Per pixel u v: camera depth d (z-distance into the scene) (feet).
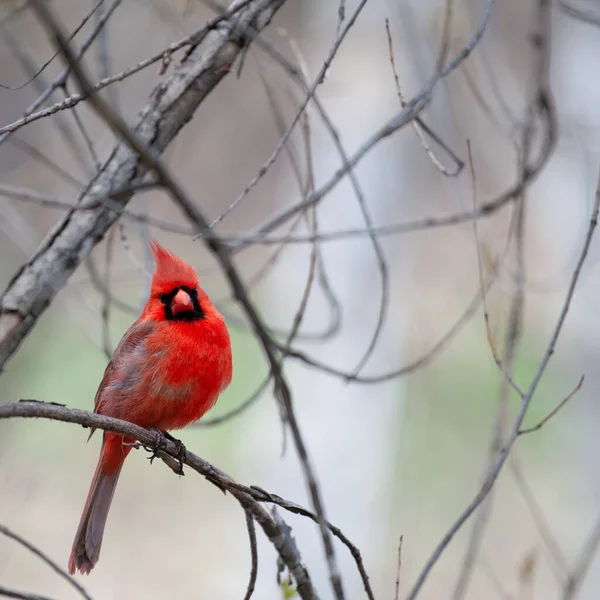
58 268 18.22
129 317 43.24
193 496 48.16
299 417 39.93
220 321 21.21
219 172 48.67
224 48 18.78
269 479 40.45
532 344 44.96
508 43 43.16
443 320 44.04
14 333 17.79
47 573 42.32
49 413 14.53
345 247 40.86
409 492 41.60
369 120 40.98
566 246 43.55
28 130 40.55
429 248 42.60
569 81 41.91
